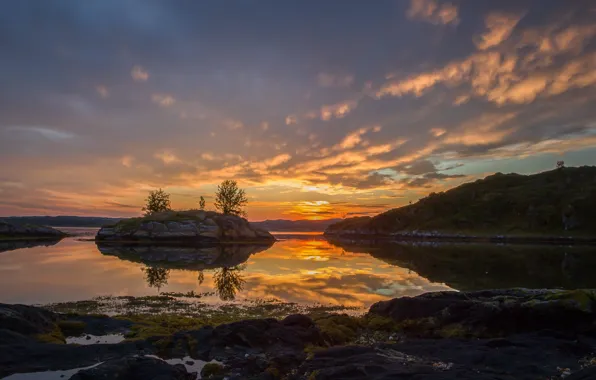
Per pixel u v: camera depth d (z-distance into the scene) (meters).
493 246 116.25
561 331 14.55
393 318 17.89
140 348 13.23
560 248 102.94
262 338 13.98
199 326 17.02
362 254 72.69
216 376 11.10
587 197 182.00
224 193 136.88
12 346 12.10
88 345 12.92
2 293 26.11
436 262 55.22
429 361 11.98
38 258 51.66
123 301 23.86
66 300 24.16
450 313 16.70
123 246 87.00
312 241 151.12
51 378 10.66
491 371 10.98
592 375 8.95
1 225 107.75
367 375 10.34
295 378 11.08
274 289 29.20
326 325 16.47
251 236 117.62
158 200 133.50
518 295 17.66
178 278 35.16
